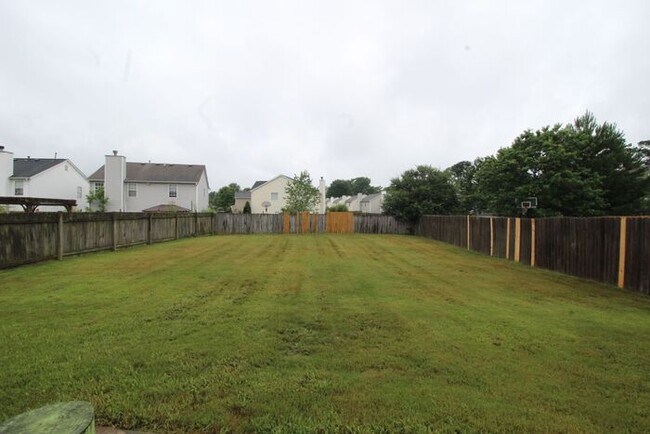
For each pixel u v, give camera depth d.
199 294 5.99
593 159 18.84
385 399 2.69
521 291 6.86
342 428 2.34
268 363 3.30
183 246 14.41
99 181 31.14
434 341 3.95
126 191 29.97
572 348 3.82
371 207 51.47
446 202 26.53
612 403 2.71
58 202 12.13
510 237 11.78
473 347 3.79
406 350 3.67
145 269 8.41
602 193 17.80
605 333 4.34
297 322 4.56
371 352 3.61
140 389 2.77
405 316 4.93
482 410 2.57
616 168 19.05
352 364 3.31
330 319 4.71
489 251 13.34
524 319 4.89
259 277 7.72
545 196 18.28
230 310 5.05
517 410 2.58
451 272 9.07
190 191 30.95
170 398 2.66
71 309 4.93
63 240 9.80
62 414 1.40
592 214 17.53
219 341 3.81
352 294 6.26
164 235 17.00
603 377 3.14
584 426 2.40
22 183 27.00
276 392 2.77
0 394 2.65
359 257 11.93
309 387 2.86
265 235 23.55
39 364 3.17
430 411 2.54
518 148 20.39
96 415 2.44
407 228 27.89
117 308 5.02
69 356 3.35
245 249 13.70
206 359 3.35
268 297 5.90
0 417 2.38
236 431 2.31
